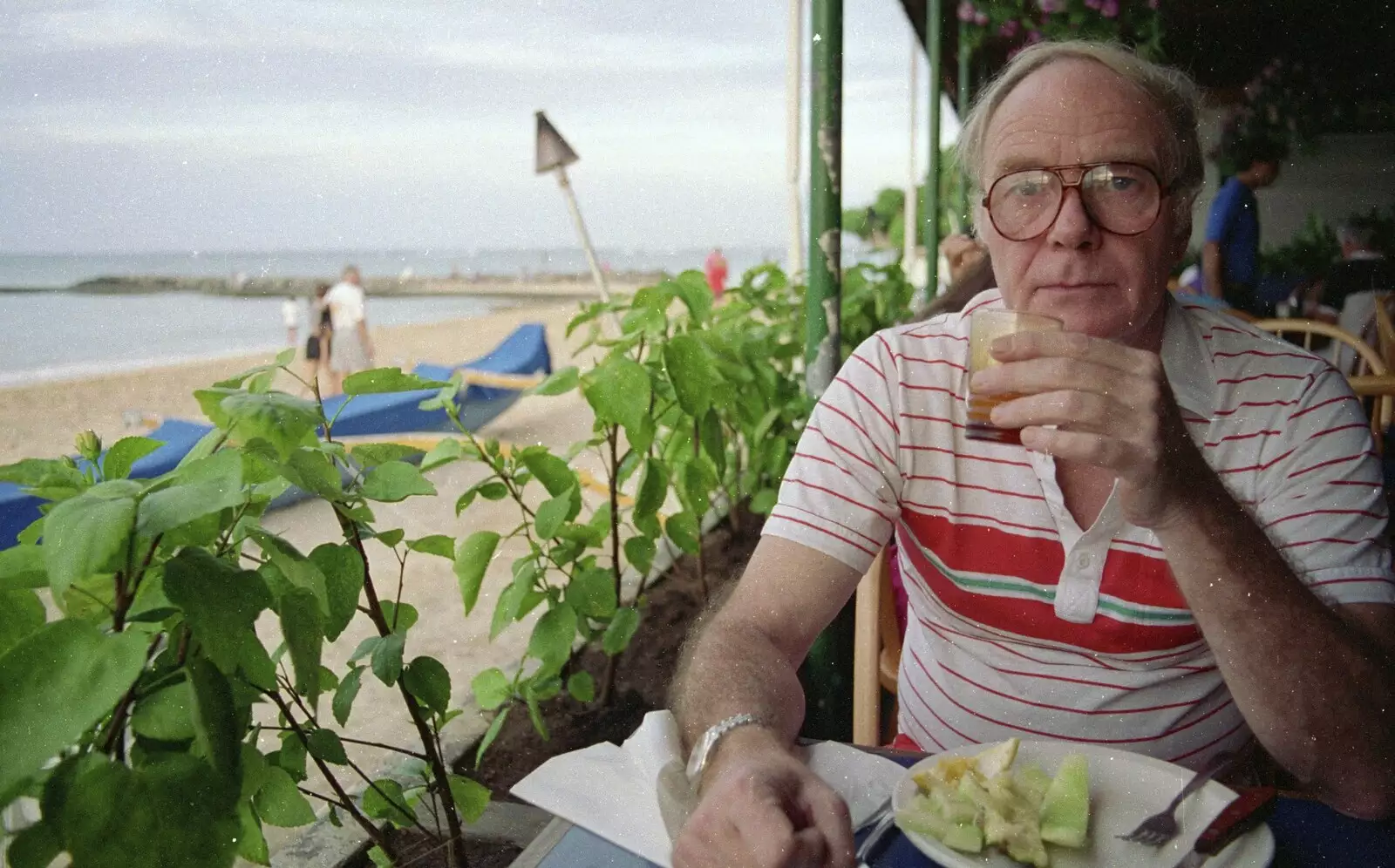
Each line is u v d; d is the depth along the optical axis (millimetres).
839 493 1369
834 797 885
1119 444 1023
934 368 1385
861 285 4070
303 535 1496
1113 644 1294
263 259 31750
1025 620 1331
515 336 10805
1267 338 1355
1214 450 1291
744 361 3223
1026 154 1246
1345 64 4785
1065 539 1291
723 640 1220
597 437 2486
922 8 5574
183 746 905
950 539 1362
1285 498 1265
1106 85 1225
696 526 2742
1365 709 1025
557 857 899
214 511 831
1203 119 1296
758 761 933
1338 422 1274
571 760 1038
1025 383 1034
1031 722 1370
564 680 2578
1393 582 1203
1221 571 1058
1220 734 1336
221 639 861
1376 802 937
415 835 1850
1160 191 1232
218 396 1002
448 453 2008
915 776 948
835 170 2158
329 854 1837
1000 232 1297
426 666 1525
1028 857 846
